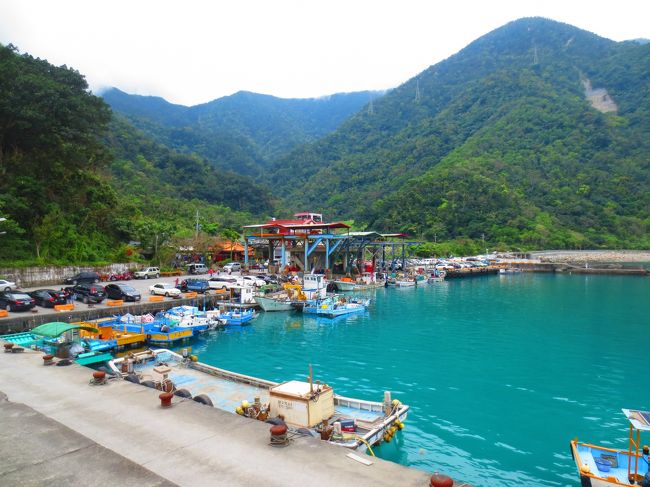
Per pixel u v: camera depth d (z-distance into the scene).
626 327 37.72
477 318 41.66
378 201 155.75
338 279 61.78
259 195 168.00
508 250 120.50
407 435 16.89
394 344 31.22
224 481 7.89
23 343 23.78
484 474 14.20
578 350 29.89
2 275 40.47
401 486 7.61
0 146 48.81
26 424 9.49
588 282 75.88
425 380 23.41
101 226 60.31
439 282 75.19
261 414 14.57
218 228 101.06
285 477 7.98
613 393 21.78
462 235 128.12
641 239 131.88
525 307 48.44
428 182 146.38
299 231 67.88
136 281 52.34
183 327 30.36
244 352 28.73
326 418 14.83
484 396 21.16
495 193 138.25
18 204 45.53
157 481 7.16
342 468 8.29
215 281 49.44
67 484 7.03
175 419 10.88
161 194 120.94
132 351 27.38
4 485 6.94
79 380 14.23
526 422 18.25
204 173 162.12
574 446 13.58
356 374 24.31
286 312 43.28
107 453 8.16
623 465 12.77
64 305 32.81
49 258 46.91
